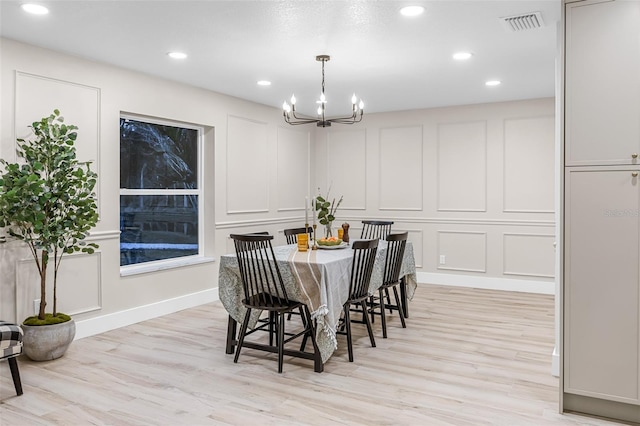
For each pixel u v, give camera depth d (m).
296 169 7.18
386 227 7.02
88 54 4.12
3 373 3.38
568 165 2.73
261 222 6.44
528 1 3.00
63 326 3.66
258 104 6.36
